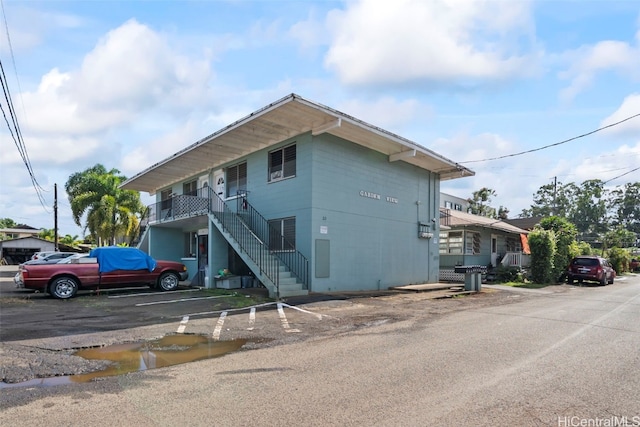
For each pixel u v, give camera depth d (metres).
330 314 10.27
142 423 3.80
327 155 15.05
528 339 7.36
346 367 5.62
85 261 13.53
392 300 13.27
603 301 13.74
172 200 20.00
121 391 4.71
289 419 3.87
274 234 15.91
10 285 18.19
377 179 17.17
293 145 15.49
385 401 4.31
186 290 15.21
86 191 32.78
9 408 4.20
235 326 8.73
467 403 4.24
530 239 22.34
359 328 8.52
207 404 4.27
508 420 3.82
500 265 24.89
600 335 7.75
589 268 22.12
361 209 16.31
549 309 11.52
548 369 5.46
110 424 3.78
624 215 69.69
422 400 4.34
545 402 4.27
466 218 26.25
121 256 14.06
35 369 5.61
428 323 9.07
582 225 67.12
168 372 5.49
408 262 18.58
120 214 32.38
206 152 17.61
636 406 4.17
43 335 7.77
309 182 14.53
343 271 15.34
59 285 12.91
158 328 8.48
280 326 8.74
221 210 18.19
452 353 6.34
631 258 45.53
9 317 9.66
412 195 19.16
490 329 8.34
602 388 4.71
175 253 22.48
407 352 6.43
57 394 4.62
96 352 6.64
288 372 5.43
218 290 15.04
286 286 13.27
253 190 17.25
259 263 13.96
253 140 15.98
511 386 4.77
